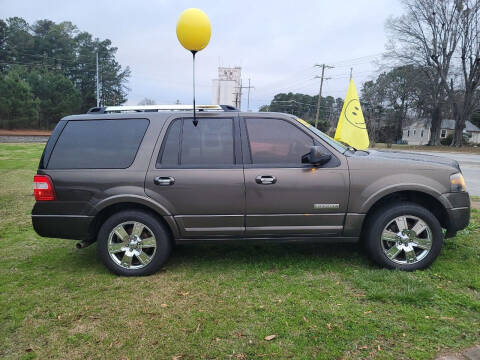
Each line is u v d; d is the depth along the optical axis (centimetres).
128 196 349
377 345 240
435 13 3728
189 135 365
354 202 352
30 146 2909
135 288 335
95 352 239
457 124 4031
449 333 252
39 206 358
